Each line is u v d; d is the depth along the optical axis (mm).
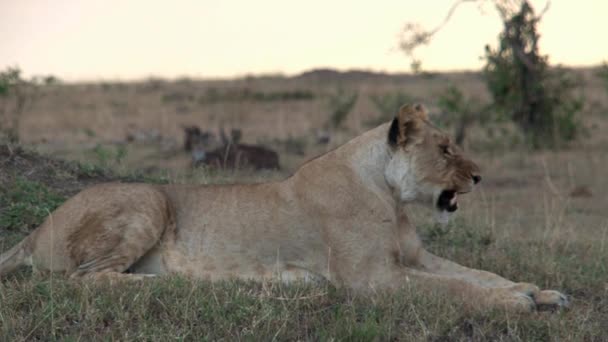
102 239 11023
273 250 11078
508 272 12258
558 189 22438
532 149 30125
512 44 30094
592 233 15930
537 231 15789
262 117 51625
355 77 82188
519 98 31203
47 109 54281
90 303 9812
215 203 11375
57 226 11203
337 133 38656
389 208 11070
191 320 9555
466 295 10359
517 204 20047
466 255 13047
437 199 11141
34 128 43219
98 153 16922
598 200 20656
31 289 10062
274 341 9281
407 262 11609
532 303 10273
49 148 33031
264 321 9555
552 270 12086
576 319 10047
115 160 18047
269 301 10078
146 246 11125
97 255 11000
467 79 74875
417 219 14703
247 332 9391
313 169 11203
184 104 61875
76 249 11078
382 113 44719
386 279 10727
